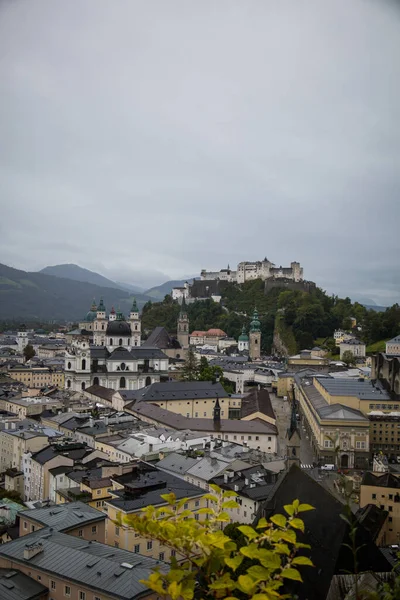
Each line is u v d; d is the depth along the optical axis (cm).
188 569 2377
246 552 2211
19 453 19825
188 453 18375
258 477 15788
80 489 15075
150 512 2559
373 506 14500
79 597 9056
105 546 10250
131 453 18975
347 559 8338
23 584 9500
